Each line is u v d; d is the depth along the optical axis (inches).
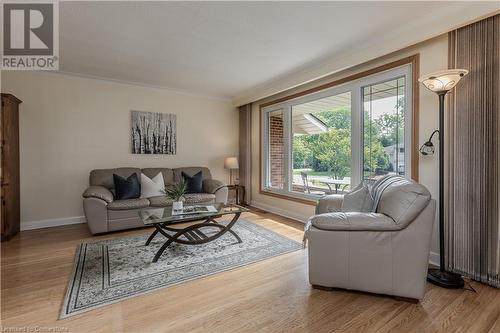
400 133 111.4
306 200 159.9
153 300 73.4
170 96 189.8
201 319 64.9
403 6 84.8
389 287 71.7
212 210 116.8
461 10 82.6
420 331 59.9
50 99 149.0
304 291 78.4
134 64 137.9
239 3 82.6
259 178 204.5
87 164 160.7
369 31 101.8
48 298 73.7
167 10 86.4
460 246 87.6
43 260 100.7
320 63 135.4
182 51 120.3
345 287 76.0
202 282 84.0
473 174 84.2
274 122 192.5
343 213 77.4
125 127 172.4
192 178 172.7
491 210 80.5
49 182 149.8
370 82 122.0
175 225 148.7
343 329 60.7
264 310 68.6
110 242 121.2
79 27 97.5
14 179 130.7
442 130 83.2
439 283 80.0
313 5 83.9
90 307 69.5
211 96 209.0
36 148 145.9
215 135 212.8
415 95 102.3
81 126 158.2
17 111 134.7
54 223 151.1
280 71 148.4
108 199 133.0
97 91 162.7
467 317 65.0
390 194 75.0
